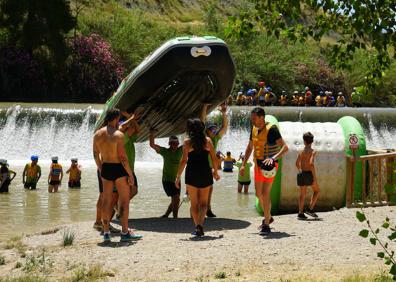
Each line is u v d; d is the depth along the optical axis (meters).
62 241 9.04
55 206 14.23
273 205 12.45
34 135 26.12
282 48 53.28
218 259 7.64
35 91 43.22
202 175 8.99
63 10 42.44
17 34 43.03
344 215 10.98
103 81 45.50
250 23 7.96
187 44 10.43
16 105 28.42
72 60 44.84
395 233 5.23
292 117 27.27
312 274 6.89
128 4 63.47
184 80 11.13
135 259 7.72
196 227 9.09
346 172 12.42
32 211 13.53
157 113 12.13
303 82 53.91
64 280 6.85
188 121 9.06
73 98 44.34
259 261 7.55
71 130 26.20
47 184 18.20
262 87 39.53
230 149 26.28
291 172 12.31
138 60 48.34
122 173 8.71
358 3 7.12
